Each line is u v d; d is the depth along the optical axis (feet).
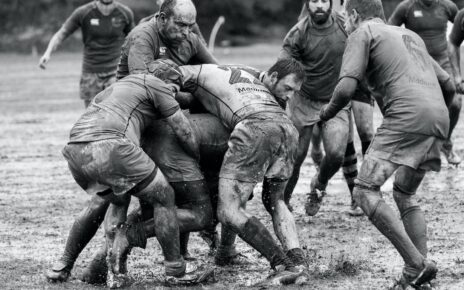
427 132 51.47
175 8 58.85
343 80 52.75
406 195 54.75
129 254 59.26
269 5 419.33
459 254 60.80
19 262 61.57
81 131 52.75
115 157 51.49
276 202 55.88
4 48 380.17
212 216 55.57
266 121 54.03
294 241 55.11
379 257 60.75
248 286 54.13
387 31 53.36
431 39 100.27
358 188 52.80
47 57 107.55
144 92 53.67
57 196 87.25
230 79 56.18
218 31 408.67
